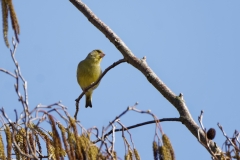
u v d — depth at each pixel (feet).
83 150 22.12
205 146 23.25
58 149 22.18
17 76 21.30
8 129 22.45
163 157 21.65
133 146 23.25
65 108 22.56
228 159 22.08
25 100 21.57
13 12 22.58
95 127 23.36
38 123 22.82
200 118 23.80
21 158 23.20
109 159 22.65
